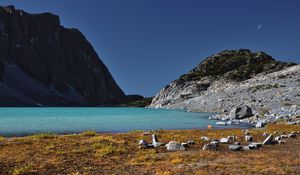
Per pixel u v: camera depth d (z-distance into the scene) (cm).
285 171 1841
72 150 2561
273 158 2250
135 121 7762
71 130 5397
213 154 2411
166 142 3058
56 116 10106
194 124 6844
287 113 7894
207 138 3322
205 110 13638
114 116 10194
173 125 6594
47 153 2430
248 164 2050
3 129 5453
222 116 8969
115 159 2273
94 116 10231
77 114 11844
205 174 1781
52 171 1938
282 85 14612
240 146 2631
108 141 3019
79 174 1855
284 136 3506
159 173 1808
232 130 4547
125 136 3538
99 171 1927
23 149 2573
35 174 1872
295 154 2414
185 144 2783
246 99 13288
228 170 1886
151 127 6116
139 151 2567
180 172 1847
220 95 16062
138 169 1961
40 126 6097
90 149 2586
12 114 11531
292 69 18475
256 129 4862
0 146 2694
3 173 1878
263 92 13875
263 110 9312
